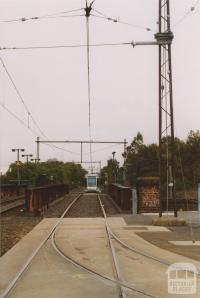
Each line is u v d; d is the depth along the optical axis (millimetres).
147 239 19688
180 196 50500
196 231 22812
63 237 20531
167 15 25109
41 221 28578
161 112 25812
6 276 12086
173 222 25375
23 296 9961
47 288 10703
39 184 86562
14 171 101188
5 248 17641
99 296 9898
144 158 81812
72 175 139000
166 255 15289
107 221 28000
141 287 10719
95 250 16609
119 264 13672
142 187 34688
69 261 14328
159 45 25312
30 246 17781
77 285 11000
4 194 62625
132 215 32031
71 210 38375
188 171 72000
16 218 30953
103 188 122250
